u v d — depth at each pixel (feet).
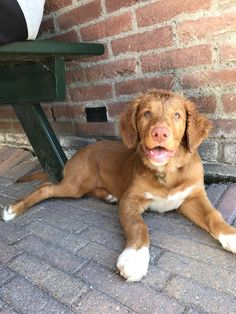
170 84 1.94
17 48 1.62
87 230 1.62
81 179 2.05
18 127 2.97
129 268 1.23
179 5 1.75
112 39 2.07
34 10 1.64
